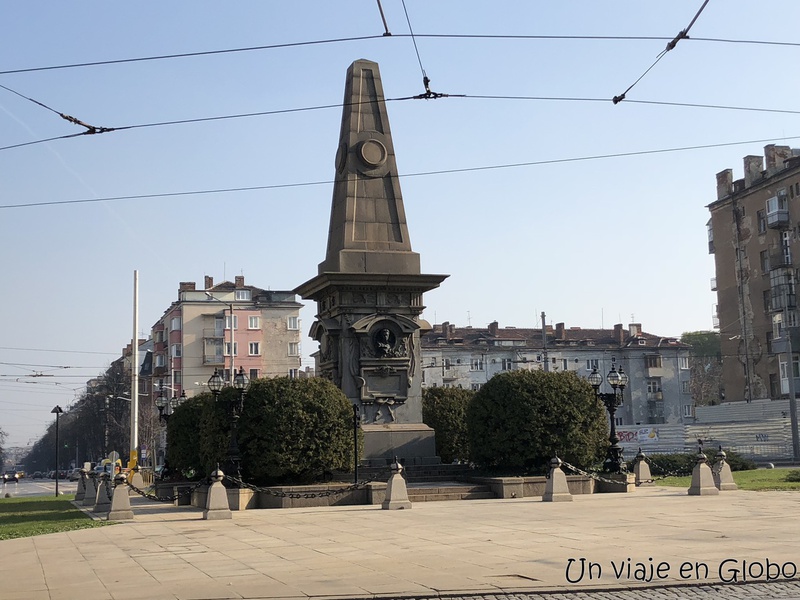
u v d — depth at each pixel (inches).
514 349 3447.3
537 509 819.4
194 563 518.0
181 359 3508.9
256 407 964.6
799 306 2386.8
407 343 1145.4
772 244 2476.6
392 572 463.2
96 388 4082.2
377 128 1210.0
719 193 2711.6
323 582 437.7
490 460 1069.1
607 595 405.4
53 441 6259.8
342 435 990.4
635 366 3462.1
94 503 1232.8
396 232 1182.9
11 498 1780.3
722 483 1018.7
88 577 477.1
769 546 525.7
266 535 660.1
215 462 976.3
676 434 2257.6
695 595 402.6
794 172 2397.9
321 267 1229.1
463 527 672.4
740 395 2598.4
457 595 403.9
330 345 1144.8
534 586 417.4
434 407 1256.8
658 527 639.1
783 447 2110.0
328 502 940.0
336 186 1227.9
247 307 3567.9
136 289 1792.6
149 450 3292.3
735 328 2628.0
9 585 455.8
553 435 1042.1
